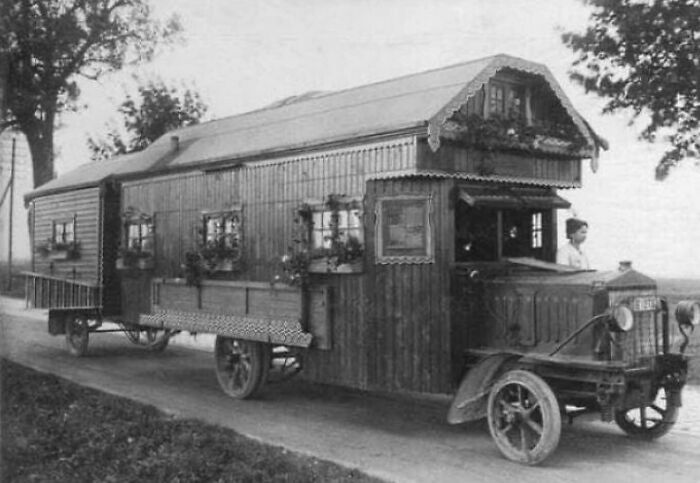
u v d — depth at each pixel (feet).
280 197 30.50
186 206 36.73
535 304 23.29
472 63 26.50
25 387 30.76
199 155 35.68
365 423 27.04
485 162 25.96
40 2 40.11
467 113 25.66
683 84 30.58
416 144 24.21
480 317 24.97
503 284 24.27
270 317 30.53
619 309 20.74
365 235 26.32
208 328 33.88
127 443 22.72
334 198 27.40
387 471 20.62
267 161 31.24
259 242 31.73
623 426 24.85
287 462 20.47
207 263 34.04
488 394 23.38
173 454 21.08
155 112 46.14
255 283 31.32
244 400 31.60
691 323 22.99
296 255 28.43
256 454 21.08
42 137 44.68
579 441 24.31
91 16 40.78
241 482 19.01
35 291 49.80
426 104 24.77
